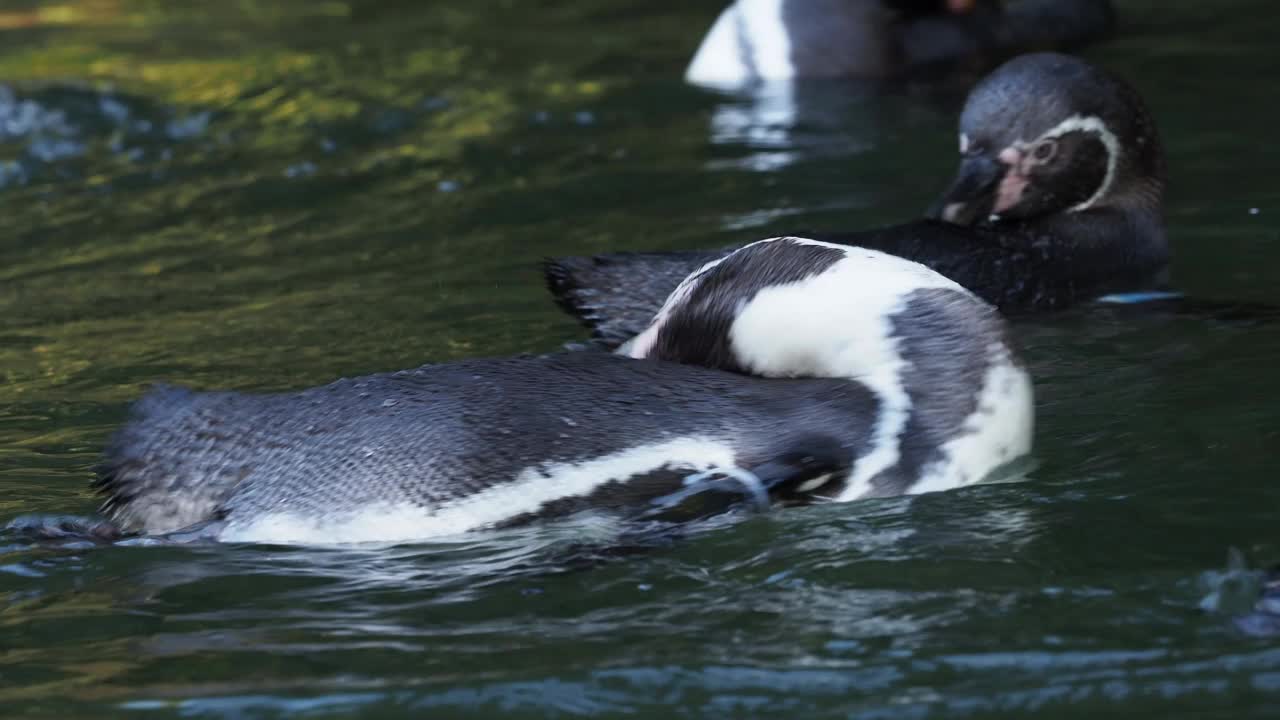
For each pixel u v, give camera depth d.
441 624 10.30
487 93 27.80
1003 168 17.89
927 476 11.77
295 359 15.87
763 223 19.58
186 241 20.58
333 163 23.94
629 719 8.98
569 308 15.25
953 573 10.54
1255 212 19.31
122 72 30.30
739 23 28.36
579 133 24.88
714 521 11.23
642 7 34.84
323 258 19.50
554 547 11.21
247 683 9.65
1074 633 9.61
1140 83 25.91
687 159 23.03
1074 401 13.81
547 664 9.66
